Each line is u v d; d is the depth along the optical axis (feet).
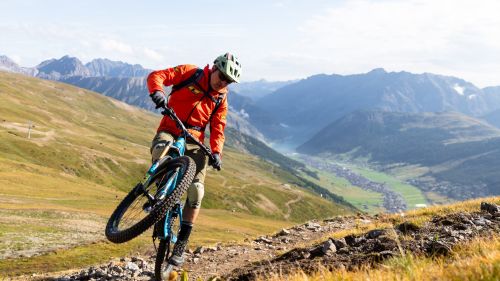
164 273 19.12
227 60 20.25
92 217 293.23
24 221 246.47
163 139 19.80
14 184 416.87
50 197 394.32
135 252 187.83
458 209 61.87
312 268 31.19
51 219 264.52
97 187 539.29
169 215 18.40
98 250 195.31
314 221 82.74
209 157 21.08
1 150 606.14
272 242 64.03
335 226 75.51
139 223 16.21
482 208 44.24
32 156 627.87
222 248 55.88
